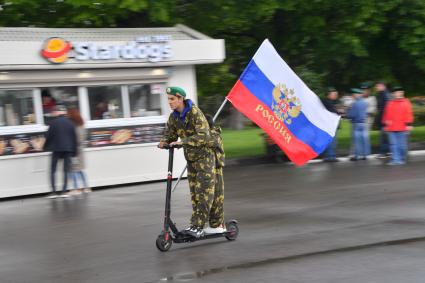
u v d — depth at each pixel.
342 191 13.36
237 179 16.20
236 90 9.53
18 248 9.29
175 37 16.84
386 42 22.61
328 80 23.36
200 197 8.48
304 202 12.20
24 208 13.16
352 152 20.27
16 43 14.47
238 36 22.67
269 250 8.30
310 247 8.40
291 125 9.84
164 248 8.43
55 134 14.34
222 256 8.05
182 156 17.16
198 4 19.84
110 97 16.16
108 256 8.43
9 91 14.84
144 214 11.60
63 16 19.16
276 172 17.38
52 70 15.20
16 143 14.91
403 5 20.75
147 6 17.83
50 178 14.73
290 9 19.91
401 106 18.09
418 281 6.71
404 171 16.31
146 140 16.59
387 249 8.15
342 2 20.77
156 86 16.73
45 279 7.45
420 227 9.49
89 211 12.30
